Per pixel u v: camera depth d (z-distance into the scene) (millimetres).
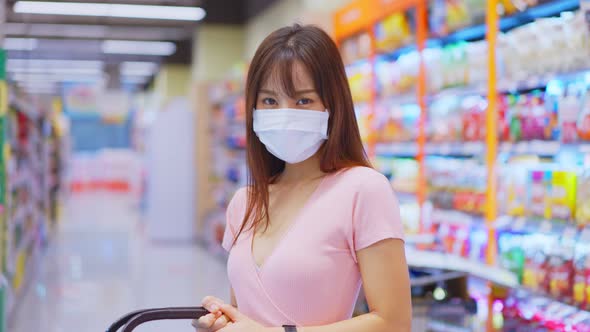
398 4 5621
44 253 11070
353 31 6422
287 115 1803
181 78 18656
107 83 25938
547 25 3902
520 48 4117
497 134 4383
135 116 28500
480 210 4688
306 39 1838
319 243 1745
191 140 12945
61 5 11320
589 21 3607
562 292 3574
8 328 6254
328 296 1736
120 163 30062
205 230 12273
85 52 17016
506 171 4277
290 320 1737
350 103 1876
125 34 14438
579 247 3500
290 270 1736
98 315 6863
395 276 1724
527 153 4375
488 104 4434
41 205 11070
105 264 10102
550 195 3758
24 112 7801
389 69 5945
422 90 5355
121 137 33531
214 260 10656
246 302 1818
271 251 1809
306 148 1832
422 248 4164
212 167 12680
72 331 6242
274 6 10930
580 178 3523
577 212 3543
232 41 13453
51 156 14523
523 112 4184
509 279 3617
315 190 1832
